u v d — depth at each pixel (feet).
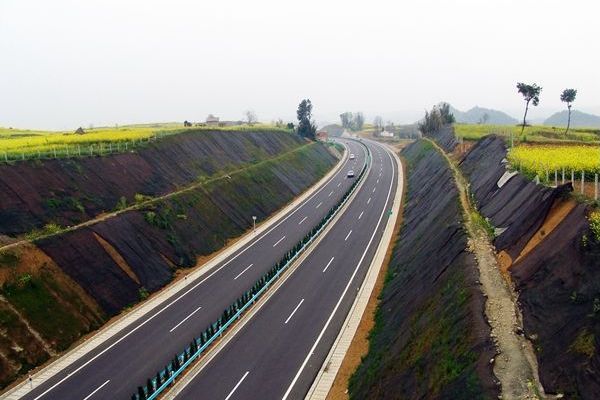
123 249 113.50
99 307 97.40
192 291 112.06
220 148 219.41
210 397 70.13
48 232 103.96
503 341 52.75
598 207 62.13
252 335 89.25
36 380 76.13
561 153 107.86
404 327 75.66
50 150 138.82
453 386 49.73
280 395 69.97
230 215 163.63
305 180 248.11
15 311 83.46
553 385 44.47
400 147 401.29
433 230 112.78
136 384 73.87
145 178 151.64
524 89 191.52
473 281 68.44
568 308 51.44
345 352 81.51
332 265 124.98
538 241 69.31
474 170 148.66
